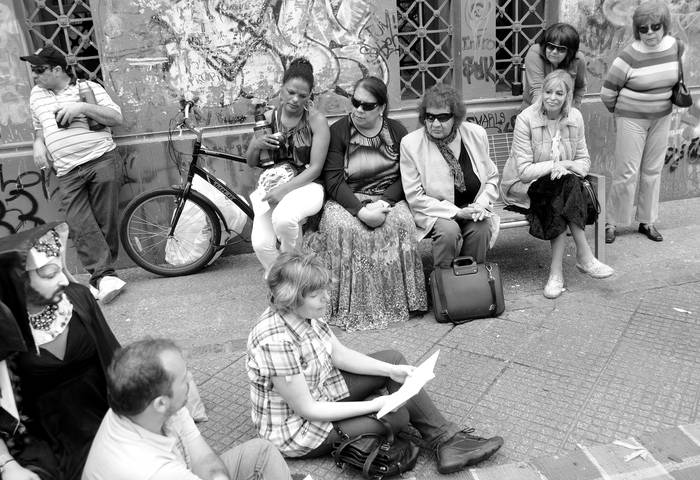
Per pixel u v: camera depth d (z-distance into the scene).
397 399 2.54
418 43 5.28
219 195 4.81
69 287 2.34
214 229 4.85
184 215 4.85
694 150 5.81
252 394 2.69
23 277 1.94
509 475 2.58
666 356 3.39
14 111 4.72
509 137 5.17
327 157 4.15
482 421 2.94
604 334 3.66
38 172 4.81
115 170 4.72
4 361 2.01
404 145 4.09
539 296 4.21
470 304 3.86
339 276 3.97
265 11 4.86
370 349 3.68
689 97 4.75
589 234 5.22
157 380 1.74
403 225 3.95
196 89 4.92
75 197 4.60
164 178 5.03
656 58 4.66
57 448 2.30
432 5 5.27
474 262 3.97
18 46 4.62
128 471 1.76
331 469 2.67
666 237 5.08
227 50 4.88
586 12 5.26
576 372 3.29
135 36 4.74
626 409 2.96
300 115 4.18
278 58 4.96
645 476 2.53
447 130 3.92
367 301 3.95
